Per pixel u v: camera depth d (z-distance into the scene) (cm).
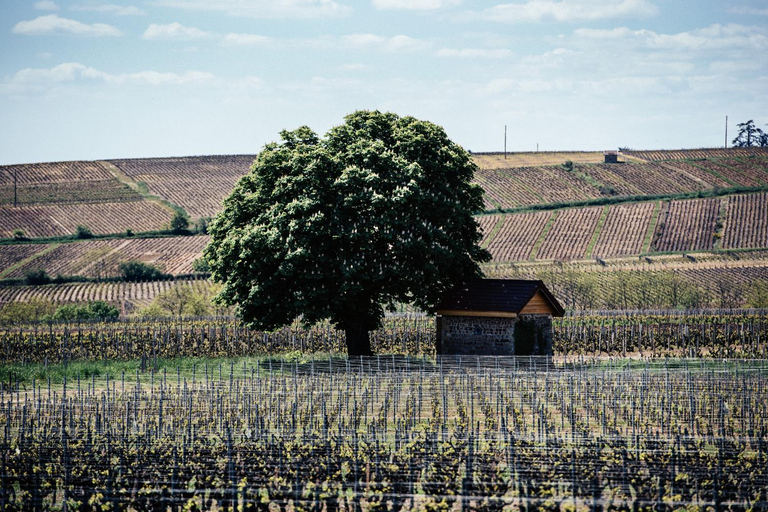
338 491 4747
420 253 10025
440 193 10231
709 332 12731
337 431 6356
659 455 5341
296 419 6869
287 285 10225
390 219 9725
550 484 4634
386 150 10375
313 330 12144
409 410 7219
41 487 5000
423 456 5228
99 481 5034
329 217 9912
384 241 10062
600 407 7369
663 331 12862
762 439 5906
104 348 11475
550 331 10744
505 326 10456
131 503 4684
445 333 10756
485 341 10544
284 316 10406
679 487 4738
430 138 10619
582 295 19588
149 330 12594
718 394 7562
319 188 9994
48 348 11544
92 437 6109
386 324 12975
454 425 6581
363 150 10150
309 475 5019
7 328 13838
